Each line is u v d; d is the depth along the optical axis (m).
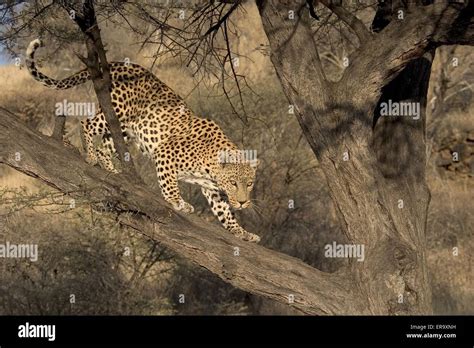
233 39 18.33
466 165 20.31
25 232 12.02
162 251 13.49
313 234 15.22
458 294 14.39
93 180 6.76
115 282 12.72
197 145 8.95
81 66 16.75
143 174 14.78
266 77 18.03
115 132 7.14
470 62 20.97
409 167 7.58
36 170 6.71
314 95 6.96
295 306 6.99
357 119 6.91
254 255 7.00
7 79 23.55
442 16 6.52
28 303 12.12
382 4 8.02
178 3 8.31
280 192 15.18
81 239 12.51
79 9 7.02
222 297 14.12
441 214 17.44
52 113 22.25
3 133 6.73
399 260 6.84
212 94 15.75
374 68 6.82
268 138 15.44
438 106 20.47
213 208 9.26
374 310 6.82
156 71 16.89
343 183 7.00
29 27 7.79
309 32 7.04
